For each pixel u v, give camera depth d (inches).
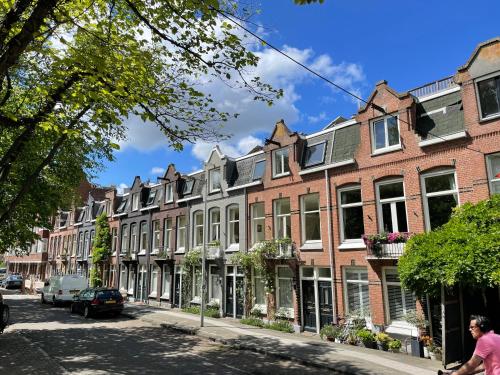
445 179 526.3
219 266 858.8
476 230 394.9
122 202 1398.9
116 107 310.0
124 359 447.2
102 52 280.2
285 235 738.2
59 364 414.9
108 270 1390.3
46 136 498.9
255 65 291.1
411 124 561.0
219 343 562.9
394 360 448.5
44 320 794.2
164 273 1077.8
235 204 859.4
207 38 275.0
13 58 224.7
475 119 496.7
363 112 625.6
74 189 732.7
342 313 610.2
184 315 842.8
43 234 2010.3
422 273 405.1
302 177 706.2
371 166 601.9
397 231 564.1
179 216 1058.1
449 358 403.2
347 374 393.1
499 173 478.0
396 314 548.4
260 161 829.2
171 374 381.7
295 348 505.7
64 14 245.0
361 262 596.1
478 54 505.0
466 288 430.9
